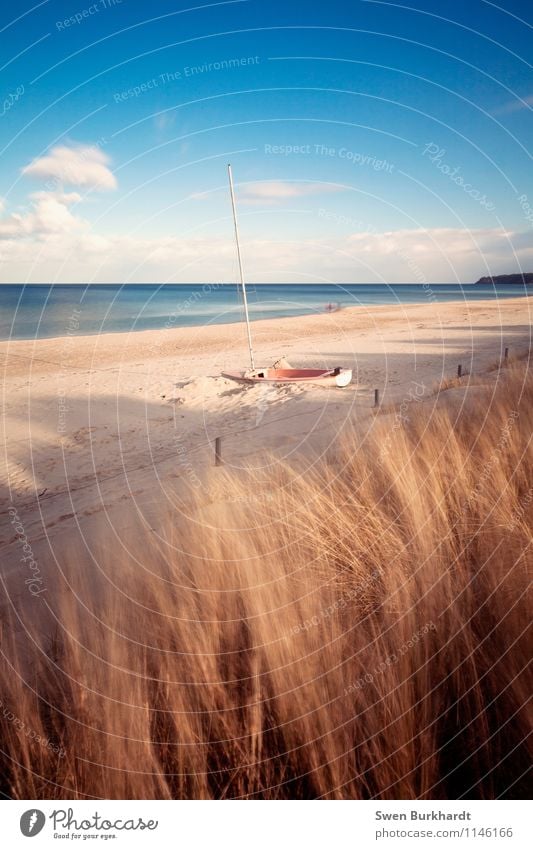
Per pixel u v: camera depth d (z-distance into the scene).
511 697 1.61
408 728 1.58
